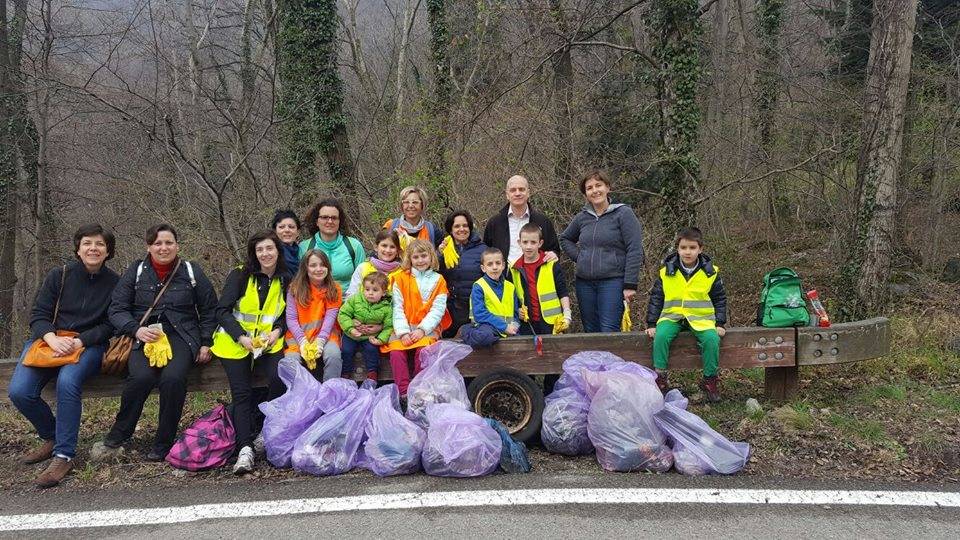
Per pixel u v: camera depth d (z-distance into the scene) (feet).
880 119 22.43
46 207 41.27
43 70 32.40
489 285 14.67
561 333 16.15
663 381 14.88
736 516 9.95
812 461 12.05
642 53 28.32
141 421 15.58
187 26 42.14
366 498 10.84
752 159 34.81
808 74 35.88
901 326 20.84
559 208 26.66
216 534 9.75
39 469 12.78
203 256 28.68
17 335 39.93
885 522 9.73
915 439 12.80
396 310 14.10
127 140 37.99
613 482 11.31
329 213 15.99
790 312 14.98
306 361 13.80
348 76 46.01
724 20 45.70
